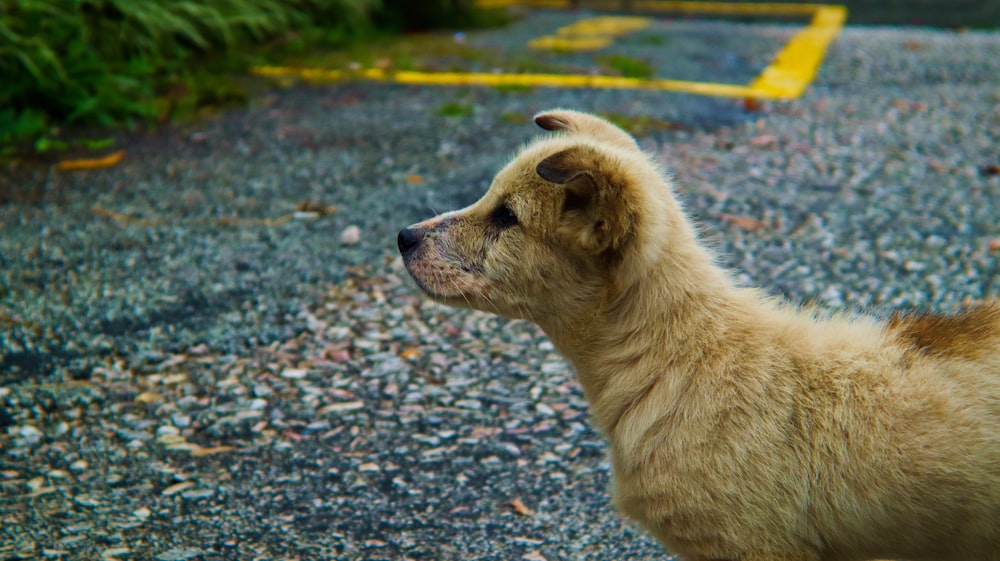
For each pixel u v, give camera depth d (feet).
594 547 11.94
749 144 25.68
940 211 21.59
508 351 16.29
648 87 30.37
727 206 21.62
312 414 14.55
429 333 16.78
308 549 11.80
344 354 16.10
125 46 28.27
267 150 24.68
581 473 13.30
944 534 9.46
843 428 9.58
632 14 45.34
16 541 11.69
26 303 17.30
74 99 25.63
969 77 33.65
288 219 20.88
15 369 15.38
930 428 9.31
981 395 9.35
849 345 10.07
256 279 18.40
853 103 29.96
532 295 10.86
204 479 13.07
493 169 23.29
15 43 24.90
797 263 19.03
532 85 30.22
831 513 9.61
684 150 25.00
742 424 9.84
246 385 15.21
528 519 12.42
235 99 28.12
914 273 18.62
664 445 10.06
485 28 39.22
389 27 37.58
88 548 11.64
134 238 19.89
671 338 10.34
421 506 12.64
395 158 24.16
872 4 48.62
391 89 29.73
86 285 17.99
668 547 10.46
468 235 11.14
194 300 17.61
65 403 14.58
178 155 24.26
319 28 34.60
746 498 9.71
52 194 21.81
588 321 10.75
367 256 19.31
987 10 47.34
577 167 9.96
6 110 24.68
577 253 10.48
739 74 32.89
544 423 14.40
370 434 14.11
